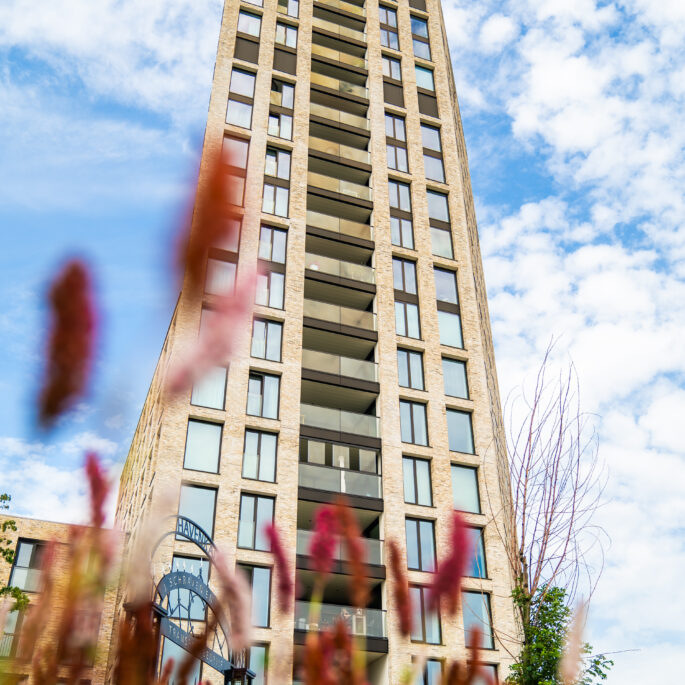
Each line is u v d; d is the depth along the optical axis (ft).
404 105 152.25
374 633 91.76
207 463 97.40
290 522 96.37
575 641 5.94
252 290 3.08
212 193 2.91
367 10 162.50
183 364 2.99
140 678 3.83
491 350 160.25
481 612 98.07
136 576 3.93
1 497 66.64
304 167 131.85
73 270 2.64
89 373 2.65
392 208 136.77
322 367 114.11
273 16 149.07
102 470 3.27
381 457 109.50
